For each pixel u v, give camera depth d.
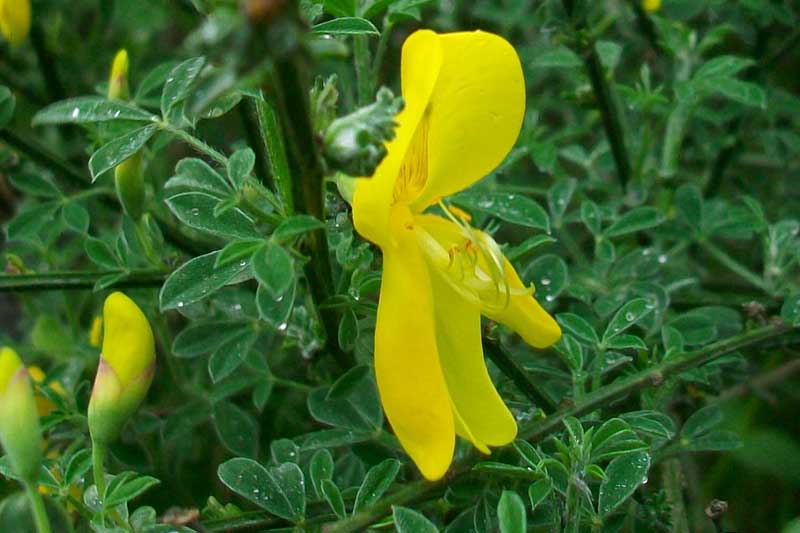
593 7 0.23
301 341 0.18
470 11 0.27
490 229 0.19
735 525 0.22
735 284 0.22
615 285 0.19
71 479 0.16
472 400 0.16
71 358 0.20
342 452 0.20
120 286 0.18
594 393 0.17
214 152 0.16
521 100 0.16
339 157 0.14
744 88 0.20
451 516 0.17
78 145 0.23
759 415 0.23
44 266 0.22
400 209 0.16
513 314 0.16
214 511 0.17
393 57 0.26
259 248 0.15
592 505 0.16
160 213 0.20
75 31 0.26
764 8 0.22
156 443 0.20
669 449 0.17
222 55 0.13
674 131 0.21
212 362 0.18
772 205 0.23
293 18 0.13
